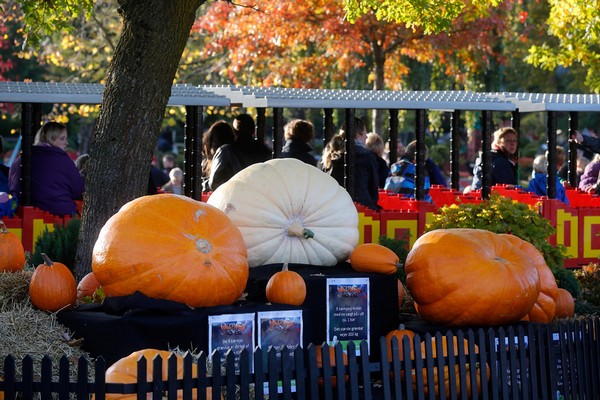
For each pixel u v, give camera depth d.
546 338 8.98
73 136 39.59
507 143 17.27
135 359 7.21
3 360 7.56
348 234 9.72
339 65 24.33
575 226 15.86
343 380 7.66
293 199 9.48
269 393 7.28
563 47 23.73
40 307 8.23
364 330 9.12
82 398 6.71
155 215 8.22
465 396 8.38
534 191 17.03
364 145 15.38
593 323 9.49
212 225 8.34
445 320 9.30
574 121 17.19
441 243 9.38
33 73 35.91
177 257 8.08
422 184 14.90
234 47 24.88
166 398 6.89
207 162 15.33
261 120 15.80
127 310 7.91
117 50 9.78
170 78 9.86
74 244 10.24
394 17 13.74
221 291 8.21
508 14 27.05
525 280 9.30
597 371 9.52
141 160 9.77
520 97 16.67
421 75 28.16
